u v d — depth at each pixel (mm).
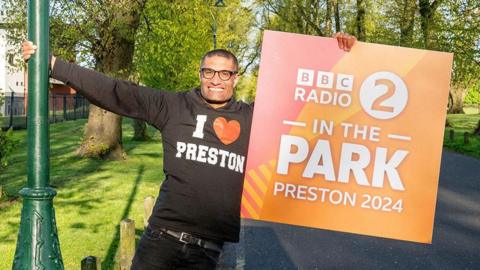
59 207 10594
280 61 3705
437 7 25891
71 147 22609
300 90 3701
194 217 3457
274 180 3664
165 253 3482
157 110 3512
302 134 3684
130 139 29250
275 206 3662
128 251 5785
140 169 16953
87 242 7934
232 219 3551
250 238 8961
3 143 11039
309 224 3678
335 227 3680
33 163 3150
